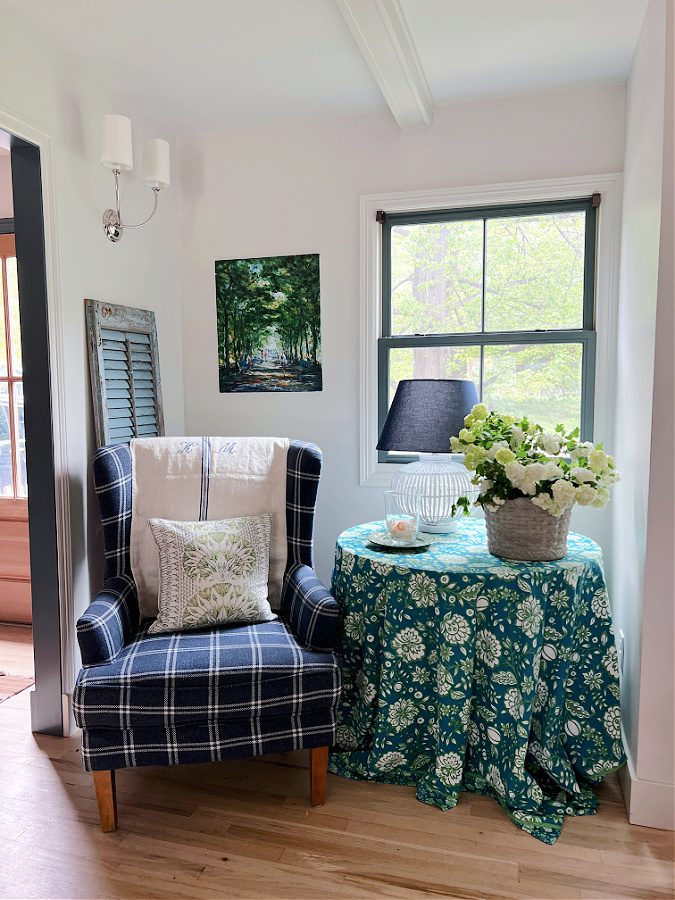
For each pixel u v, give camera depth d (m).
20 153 2.21
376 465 2.99
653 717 1.85
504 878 1.66
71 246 2.35
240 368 3.12
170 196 3.05
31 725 2.39
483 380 2.88
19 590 3.37
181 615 2.04
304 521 2.34
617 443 2.53
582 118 2.63
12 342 3.30
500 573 1.88
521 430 2.09
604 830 1.85
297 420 3.07
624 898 1.60
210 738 1.81
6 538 3.36
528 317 2.82
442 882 1.65
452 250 2.88
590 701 1.99
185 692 1.78
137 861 1.72
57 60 2.26
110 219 2.55
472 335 2.86
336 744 2.18
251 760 2.23
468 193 2.76
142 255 2.83
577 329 2.76
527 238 2.79
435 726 1.99
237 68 2.45
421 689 1.99
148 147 2.47
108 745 1.79
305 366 3.03
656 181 1.84
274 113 2.86
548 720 1.93
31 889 1.63
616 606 2.44
